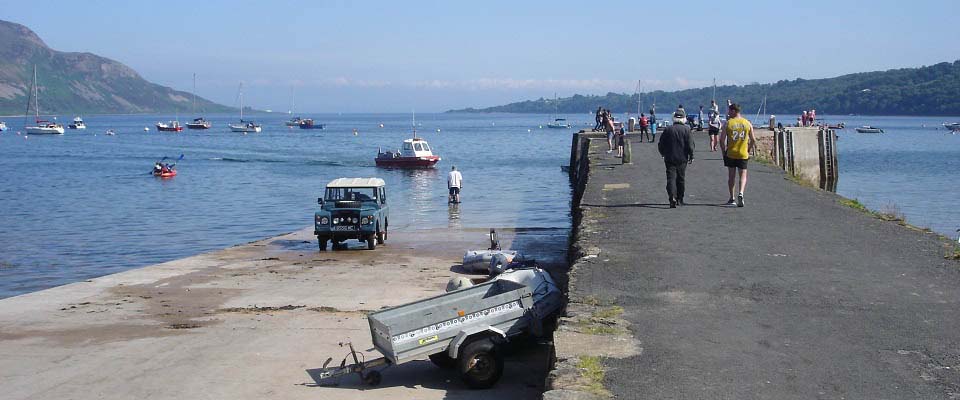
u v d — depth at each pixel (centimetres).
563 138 14400
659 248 1248
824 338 778
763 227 1435
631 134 5188
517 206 4028
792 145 4272
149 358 1272
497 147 11081
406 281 1959
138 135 16400
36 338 1423
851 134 14725
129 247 3083
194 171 6994
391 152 7394
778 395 633
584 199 1923
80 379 1168
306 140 13950
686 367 699
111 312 1638
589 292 970
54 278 2448
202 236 3372
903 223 1467
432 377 1112
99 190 5409
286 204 4525
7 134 16750
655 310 886
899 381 661
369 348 1303
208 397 1068
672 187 1706
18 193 5238
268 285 1933
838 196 1894
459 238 2788
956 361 705
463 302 1107
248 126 17850
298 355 1270
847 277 1030
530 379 1070
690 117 5150
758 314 866
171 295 1820
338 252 2503
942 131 16300
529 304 1062
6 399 1083
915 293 942
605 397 630
